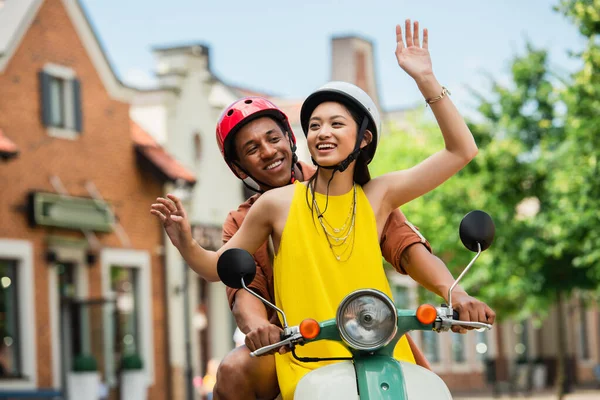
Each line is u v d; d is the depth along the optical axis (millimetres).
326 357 4609
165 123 31453
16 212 24859
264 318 4855
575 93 21125
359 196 4734
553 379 50750
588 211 22125
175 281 30219
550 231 25000
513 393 38438
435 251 27891
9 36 25281
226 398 5043
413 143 32906
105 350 27297
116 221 28047
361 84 47156
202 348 31922
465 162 4859
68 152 26594
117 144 28359
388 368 4285
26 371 24656
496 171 25922
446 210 27344
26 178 25234
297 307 4641
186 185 29750
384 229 4918
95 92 27703
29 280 24906
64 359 26141
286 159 5699
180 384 30234
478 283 28453
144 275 29094
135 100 31688
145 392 28094
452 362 46156
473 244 4477
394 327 4199
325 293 4613
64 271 26453
